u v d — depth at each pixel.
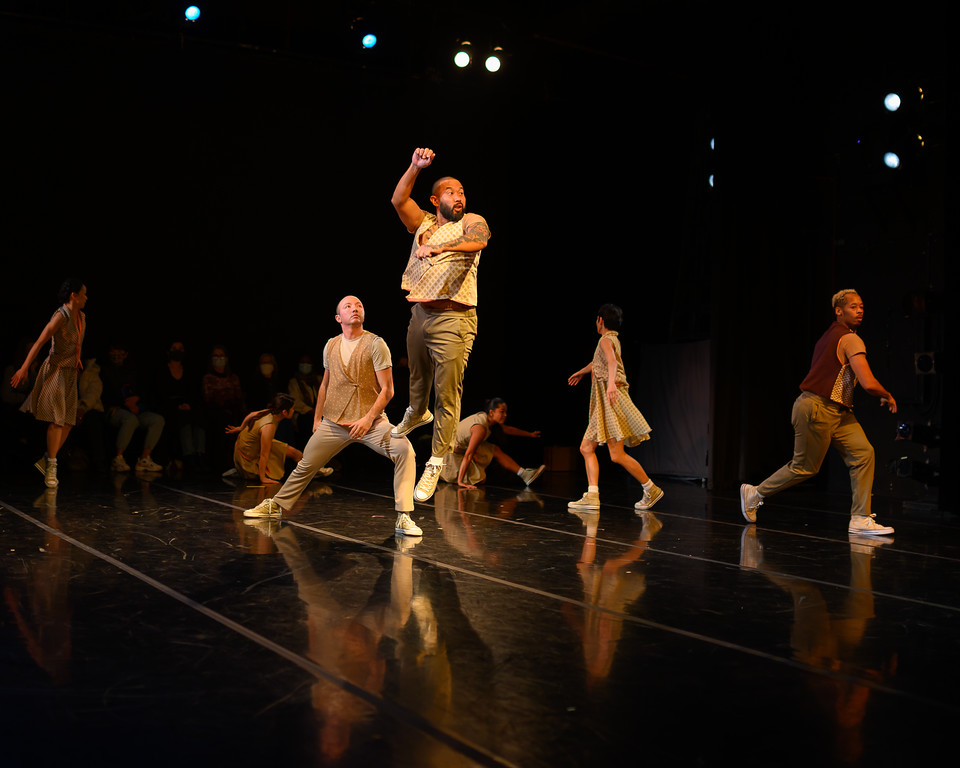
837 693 2.29
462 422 8.06
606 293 10.53
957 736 2.00
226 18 9.76
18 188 9.28
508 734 1.97
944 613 3.21
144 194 9.84
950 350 6.45
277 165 10.45
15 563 3.77
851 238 8.07
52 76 9.40
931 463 7.20
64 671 2.34
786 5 8.20
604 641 2.75
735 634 2.87
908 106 7.45
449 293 3.96
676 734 1.99
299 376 9.94
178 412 9.15
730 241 8.16
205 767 1.76
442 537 4.77
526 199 11.39
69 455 8.52
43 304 9.41
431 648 2.62
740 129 8.24
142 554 4.04
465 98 11.30
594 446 6.25
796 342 8.39
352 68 10.19
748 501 5.75
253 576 3.59
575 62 10.23
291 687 2.24
